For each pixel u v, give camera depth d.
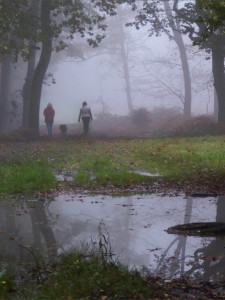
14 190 10.52
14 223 7.55
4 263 5.48
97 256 5.39
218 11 10.88
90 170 13.74
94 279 4.57
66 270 4.96
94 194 10.20
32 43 32.88
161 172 13.21
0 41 26.55
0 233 6.93
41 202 9.32
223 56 28.25
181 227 7.06
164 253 5.85
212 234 6.80
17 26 27.20
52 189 10.73
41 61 28.03
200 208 8.57
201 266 5.34
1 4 25.22
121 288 4.39
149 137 26.97
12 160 15.35
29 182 11.14
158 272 5.14
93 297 4.31
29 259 5.64
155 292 4.42
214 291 4.55
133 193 10.27
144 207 8.71
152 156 16.22
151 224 7.38
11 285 4.68
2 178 11.57
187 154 16.06
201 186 11.02
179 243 6.30
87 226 7.30
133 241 6.40
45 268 5.25
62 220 7.71
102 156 16.55
